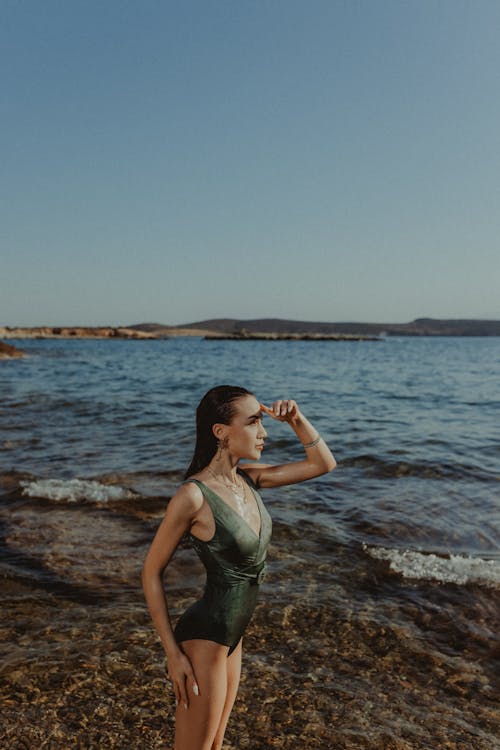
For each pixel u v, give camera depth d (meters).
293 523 6.23
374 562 5.21
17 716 3.02
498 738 2.92
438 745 2.86
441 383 27.70
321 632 3.98
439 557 5.31
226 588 2.04
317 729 2.96
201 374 33.56
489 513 6.53
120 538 5.80
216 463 2.15
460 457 9.46
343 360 55.91
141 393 20.77
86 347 104.38
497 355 70.25
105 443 10.80
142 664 3.52
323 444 2.37
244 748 2.81
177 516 1.99
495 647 3.81
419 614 4.25
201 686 2.02
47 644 3.76
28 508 6.70
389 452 9.90
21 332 194.12
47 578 4.84
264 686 3.34
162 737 2.86
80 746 2.79
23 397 18.64
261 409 2.21
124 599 4.46
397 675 3.48
